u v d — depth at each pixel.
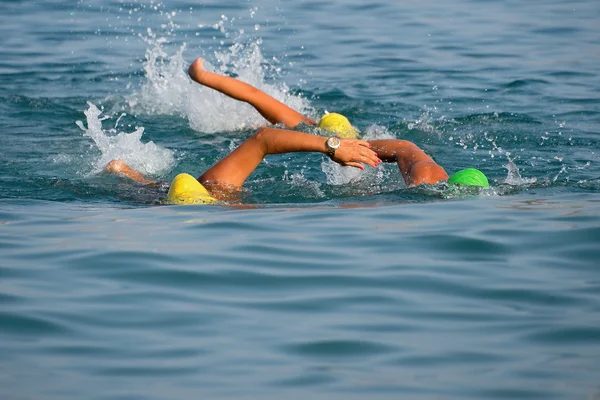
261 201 23.89
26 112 35.47
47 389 13.38
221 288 17.42
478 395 13.11
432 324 15.67
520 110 35.41
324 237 20.39
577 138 31.19
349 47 46.75
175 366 14.14
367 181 25.45
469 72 41.81
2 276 18.02
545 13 54.38
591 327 15.39
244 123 34.06
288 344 14.93
